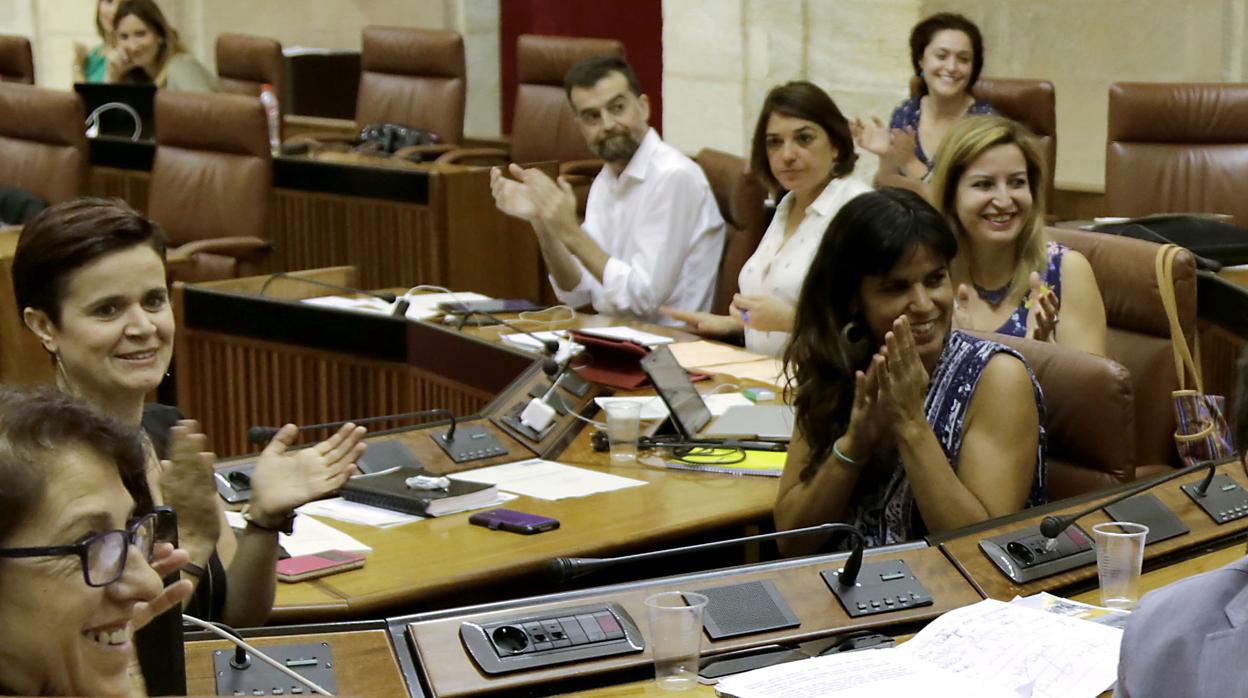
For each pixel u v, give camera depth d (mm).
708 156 6309
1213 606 1766
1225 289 5160
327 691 2191
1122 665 1819
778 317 4887
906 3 7871
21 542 1449
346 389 5047
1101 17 8555
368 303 5332
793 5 7996
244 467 3656
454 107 8852
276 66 9797
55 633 1472
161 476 2521
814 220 5148
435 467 3793
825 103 5082
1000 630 2434
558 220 5801
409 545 3223
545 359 4402
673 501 3533
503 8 11258
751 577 2578
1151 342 4188
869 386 3049
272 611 2816
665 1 8523
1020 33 8852
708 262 6000
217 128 7164
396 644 2318
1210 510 3053
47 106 7754
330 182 7770
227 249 6875
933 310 3098
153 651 1884
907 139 6387
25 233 2871
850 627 2525
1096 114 8695
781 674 2299
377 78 9117
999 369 3090
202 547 2529
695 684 2312
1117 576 2615
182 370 5328
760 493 3590
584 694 2281
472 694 2242
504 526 3320
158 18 9188
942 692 2232
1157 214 6707
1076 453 3469
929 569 2684
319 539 3227
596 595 2475
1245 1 8102
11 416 1465
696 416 4086
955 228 4188
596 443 3990
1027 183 4109
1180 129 6754
